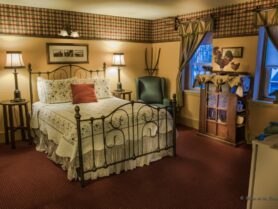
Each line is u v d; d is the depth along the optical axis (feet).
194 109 16.44
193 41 15.40
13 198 8.27
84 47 15.53
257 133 12.93
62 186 9.02
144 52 18.51
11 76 13.30
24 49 13.53
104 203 7.99
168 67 17.88
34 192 8.63
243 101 13.05
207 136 14.38
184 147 12.94
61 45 14.66
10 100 13.07
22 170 10.30
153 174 9.95
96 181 9.37
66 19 14.66
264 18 11.69
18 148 12.81
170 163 10.96
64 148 9.24
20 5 13.00
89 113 10.69
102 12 15.24
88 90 13.51
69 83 13.79
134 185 9.09
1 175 9.86
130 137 10.20
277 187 5.73
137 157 10.52
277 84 12.35
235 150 12.50
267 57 12.50
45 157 11.64
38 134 12.99
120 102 13.38
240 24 12.96
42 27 13.92
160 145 11.29
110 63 16.83
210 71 14.66
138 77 17.79
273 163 5.71
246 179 9.51
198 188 8.88
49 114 11.27
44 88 13.16
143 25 18.13
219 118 13.66
